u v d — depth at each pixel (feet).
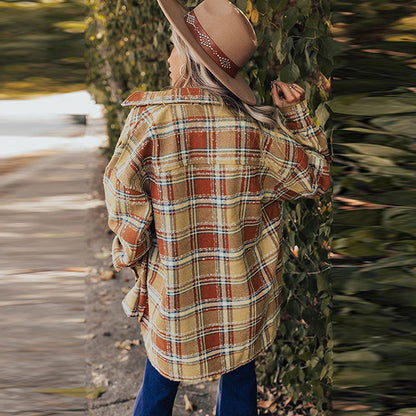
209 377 5.99
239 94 5.57
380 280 4.98
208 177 5.63
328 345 7.55
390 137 4.75
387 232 4.89
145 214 5.62
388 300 4.99
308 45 6.55
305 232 7.52
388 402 5.17
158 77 13.78
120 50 17.95
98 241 17.10
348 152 4.86
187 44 5.47
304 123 6.12
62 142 32.07
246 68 7.61
